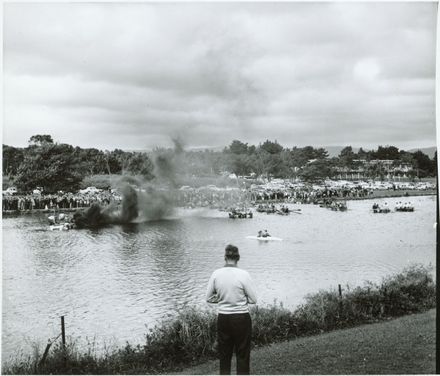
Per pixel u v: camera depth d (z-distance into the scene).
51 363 15.17
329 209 127.38
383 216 111.88
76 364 15.12
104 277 53.81
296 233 86.44
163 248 72.75
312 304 20.17
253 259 61.66
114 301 42.03
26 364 15.91
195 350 15.53
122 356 15.65
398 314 21.03
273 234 85.38
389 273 51.72
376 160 163.62
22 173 105.81
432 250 67.62
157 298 42.78
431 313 20.02
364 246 72.12
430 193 156.88
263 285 45.50
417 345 14.20
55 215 99.00
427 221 100.88
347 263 58.38
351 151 164.25
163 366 15.08
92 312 38.38
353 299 20.66
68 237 84.25
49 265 61.12
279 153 136.50
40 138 106.50
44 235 85.81
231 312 9.51
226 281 9.56
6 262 62.84
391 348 13.98
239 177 131.88
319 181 152.25
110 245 75.88
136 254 67.94
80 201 107.00
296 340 16.95
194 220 107.38
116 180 109.31
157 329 16.61
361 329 17.48
